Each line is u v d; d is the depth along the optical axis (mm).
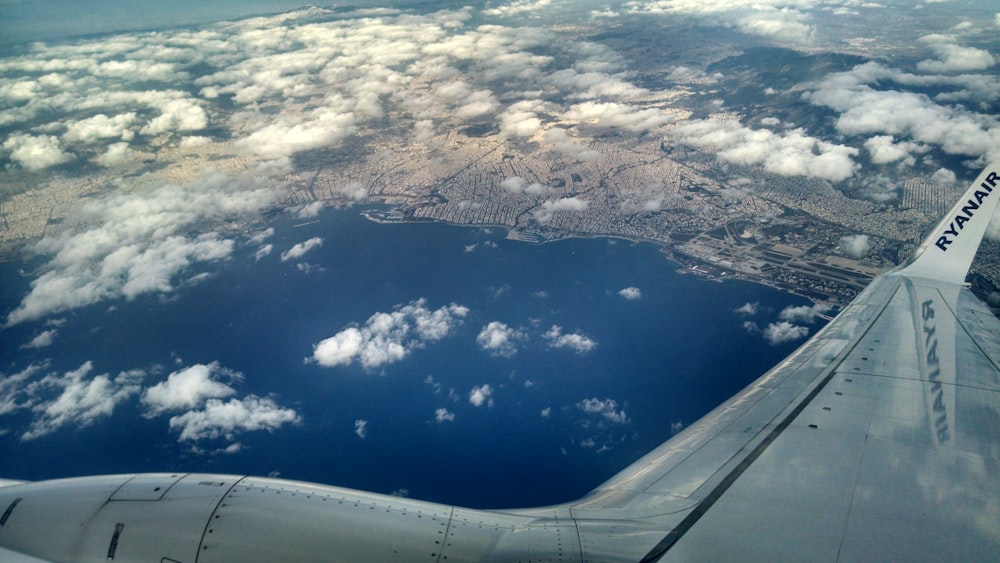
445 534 5984
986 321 13250
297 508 6215
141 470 48188
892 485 7156
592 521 6402
